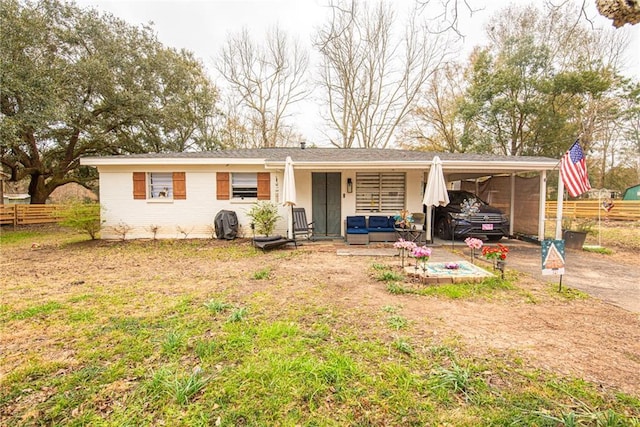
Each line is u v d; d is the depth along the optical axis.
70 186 30.80
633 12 1.93
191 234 10.89
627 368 2.65
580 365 2.69
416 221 10.11
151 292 4.89
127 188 10.73
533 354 2.88
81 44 14.35
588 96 18.25
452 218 9.45
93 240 10.48
